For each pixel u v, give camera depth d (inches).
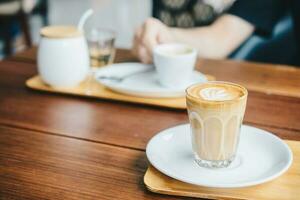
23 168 25.3
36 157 26.4
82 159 26.1
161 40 42.4
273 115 31.2
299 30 51.5
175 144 26.2
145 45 40.6
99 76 36.8
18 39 108.6
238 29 48.9
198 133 24.0
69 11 111.0
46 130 29.5
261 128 29.4
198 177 23.3
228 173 23.7
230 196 22.3
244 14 48.7
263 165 24.2
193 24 57.7
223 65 40.6
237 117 23.7
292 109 32.1
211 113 23.3
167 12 58.7
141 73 37.9
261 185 23.1
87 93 34.3
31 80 37.0
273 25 49.4
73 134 28.9
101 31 42.3
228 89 24.8
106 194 23.0
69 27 37.3
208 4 56.5
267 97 34.0
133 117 31.2
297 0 50.3
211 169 24.1
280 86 35.9
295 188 22.9
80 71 35.6
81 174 24.7
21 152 26.9
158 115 31.5
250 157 25.0
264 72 38.9
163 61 33.9
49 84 35.7
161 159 24.6
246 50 54.9
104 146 27.4
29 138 28.5
